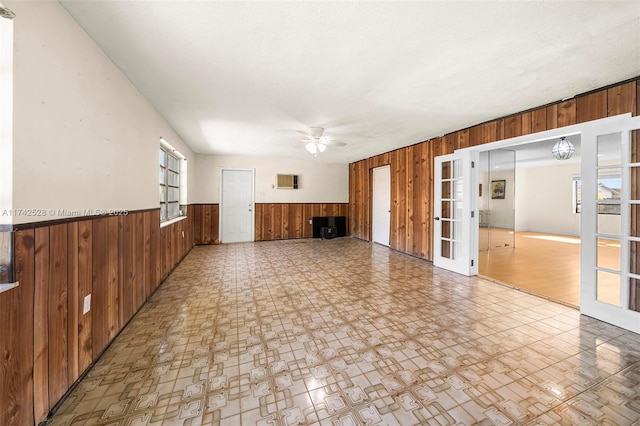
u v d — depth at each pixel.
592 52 1.89
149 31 1.67
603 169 2.39
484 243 6.07
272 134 4.25
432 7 1.45
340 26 1.62
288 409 1.39
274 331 2.20
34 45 1.24
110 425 1.28
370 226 6.71
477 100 2.79
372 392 1.51
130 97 2.34
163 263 3.45
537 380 1.60
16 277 1.13
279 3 1.43
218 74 2.25
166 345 1.98
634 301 2.21
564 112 2.71
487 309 2.63
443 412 1.37
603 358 1.82
